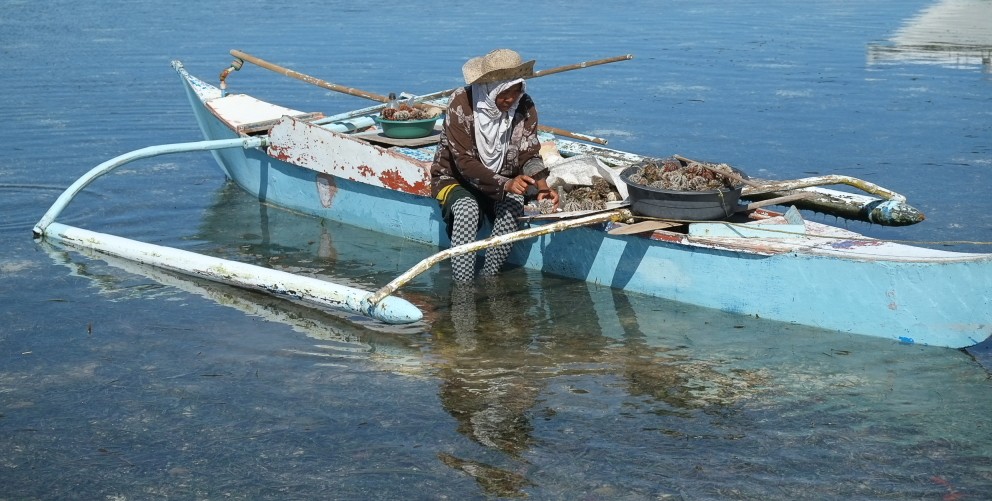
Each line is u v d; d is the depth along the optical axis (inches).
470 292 249.3
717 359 207.0
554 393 192.2
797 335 218.7
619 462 166.9
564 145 299.7
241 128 321.1
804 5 732.7
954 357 206.5
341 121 329.1
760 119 414.3
